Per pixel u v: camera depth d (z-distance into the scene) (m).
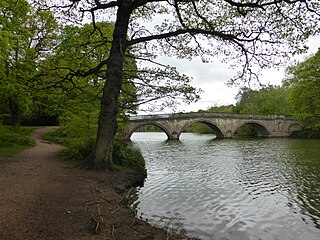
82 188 9.69
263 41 11.94
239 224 8.87
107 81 12.81
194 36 13.55
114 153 14.90
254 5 11.07
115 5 12.42
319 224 8.98
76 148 16.56
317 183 14.55
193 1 11.84
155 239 6.62
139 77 13.20
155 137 77.06
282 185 14.33
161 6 14.30
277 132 67.19
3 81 16.95
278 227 8.71
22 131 27.28
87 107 18.36
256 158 25.39
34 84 16.94
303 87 50.28
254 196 12.28
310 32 11.10
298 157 25.16
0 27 12.48
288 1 10.67
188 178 16.14
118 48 12.78
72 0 11.85
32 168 12.70
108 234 6.11
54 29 24.61
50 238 5.54
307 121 57.88
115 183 11.41
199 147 38.91
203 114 61.19
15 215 6.47
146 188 13.35
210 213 9.88
